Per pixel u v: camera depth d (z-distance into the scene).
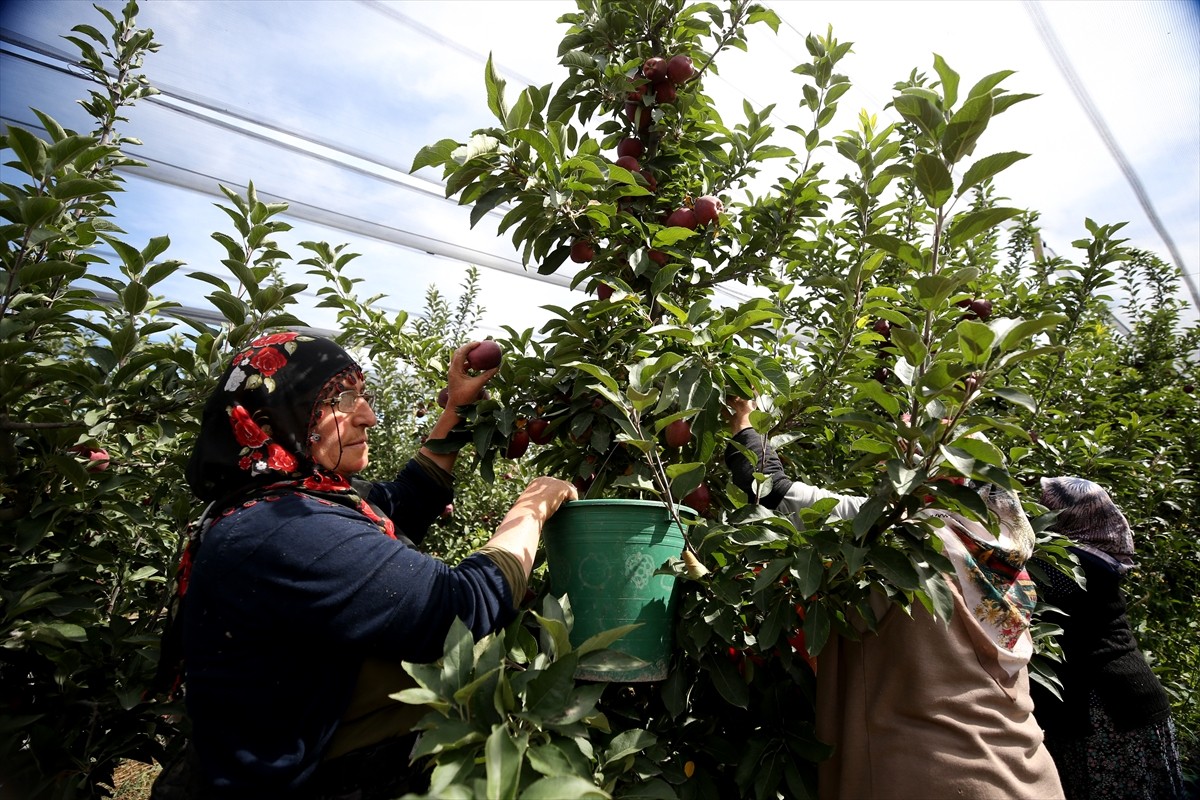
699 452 1.88
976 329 1.37
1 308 1.88
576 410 2.09
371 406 1.69
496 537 1.60
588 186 1.96
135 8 2.91
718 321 1.99
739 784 1.75
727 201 2.81
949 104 1.55
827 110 2.70
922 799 1.61
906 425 1.51
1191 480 4.24
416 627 1.37
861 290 2.65
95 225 2.37
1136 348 5.75
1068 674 2.61
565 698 1.23
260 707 1.31
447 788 1.02
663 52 2.63
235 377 1.52
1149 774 2.47
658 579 1.64
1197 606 4.02
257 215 2.29
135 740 2.23
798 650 2.03
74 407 2.06
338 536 1.39
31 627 1.87
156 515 2.97
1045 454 3.60
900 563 1.52
